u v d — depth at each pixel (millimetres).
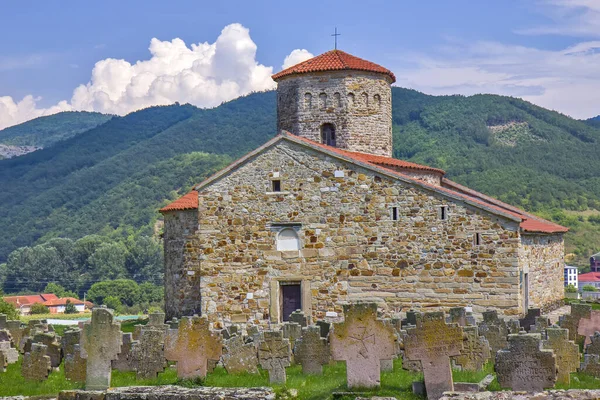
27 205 174875
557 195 133000
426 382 21000
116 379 25047
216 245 39281
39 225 162875
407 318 30484
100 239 134000
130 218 151750
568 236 125562
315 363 25312
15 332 33656
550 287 44750
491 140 148125
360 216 37938
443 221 36938
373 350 22062
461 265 36625
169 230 45219
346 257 38000
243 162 39250
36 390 24156
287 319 38594
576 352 22906
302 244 38500
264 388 21297
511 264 36031
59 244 131375
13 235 162375
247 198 39156
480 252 36438
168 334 24562
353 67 45188
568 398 18125
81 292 124812
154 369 25359
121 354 26641
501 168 138125
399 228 37469
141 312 109875
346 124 45188
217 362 25625
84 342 24156
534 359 20531
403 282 37281
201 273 39219
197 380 24188
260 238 38938
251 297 38844
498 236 36250
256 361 25172
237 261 39062
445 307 36719
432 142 145625
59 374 26547
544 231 41094
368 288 37688
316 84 45531
